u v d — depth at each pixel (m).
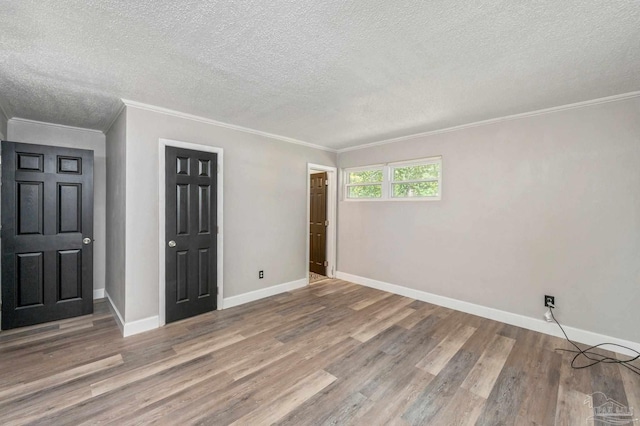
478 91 2.56
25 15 1.54
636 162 2.54
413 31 1.70
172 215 3.16
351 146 4.85
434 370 2.30
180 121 3.21
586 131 2.77
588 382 2.15
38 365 2.30
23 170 3.08
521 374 2.25
